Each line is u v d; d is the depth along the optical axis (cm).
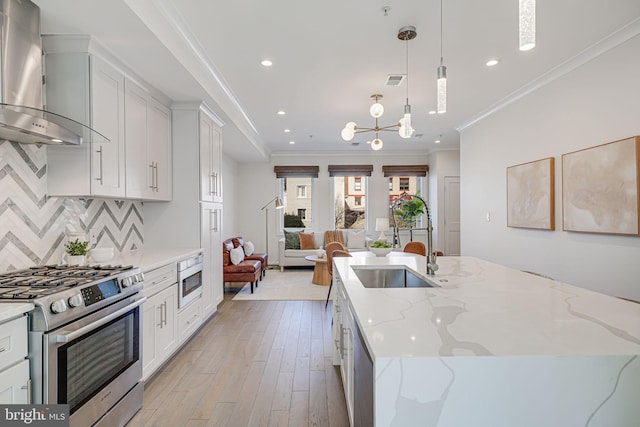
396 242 240
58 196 232
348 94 398
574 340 104
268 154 759
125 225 323
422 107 449
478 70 330
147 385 241
